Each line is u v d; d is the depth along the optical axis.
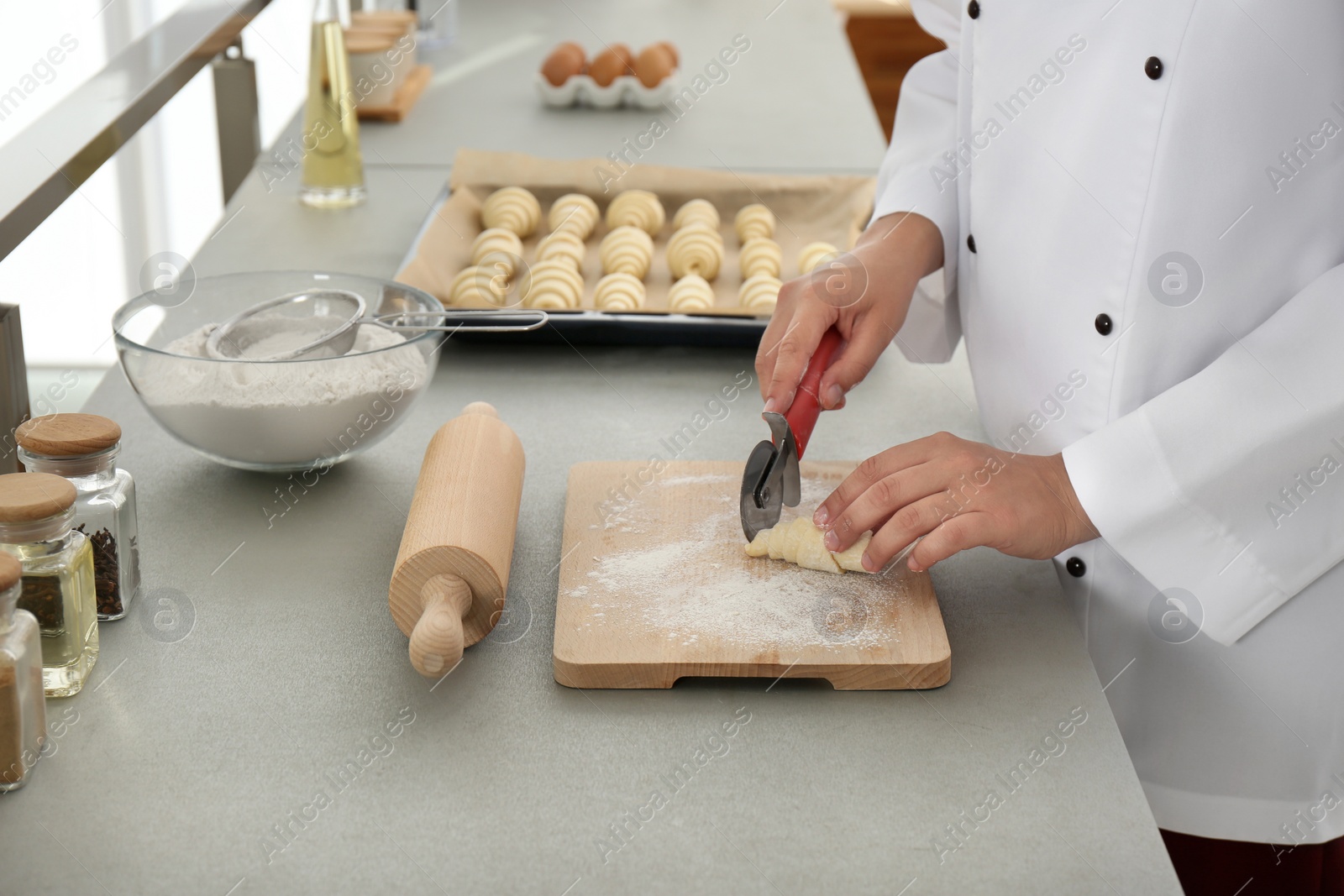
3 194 0.79
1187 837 1.15
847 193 1.68
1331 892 1.23
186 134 2.56
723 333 1.30
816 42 2.67
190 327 1.09
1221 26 0.85
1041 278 0.98
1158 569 0.85
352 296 1.02
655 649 0.77
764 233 1.59
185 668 0.77
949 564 0.91
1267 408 0.82
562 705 0.75
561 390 1.22
